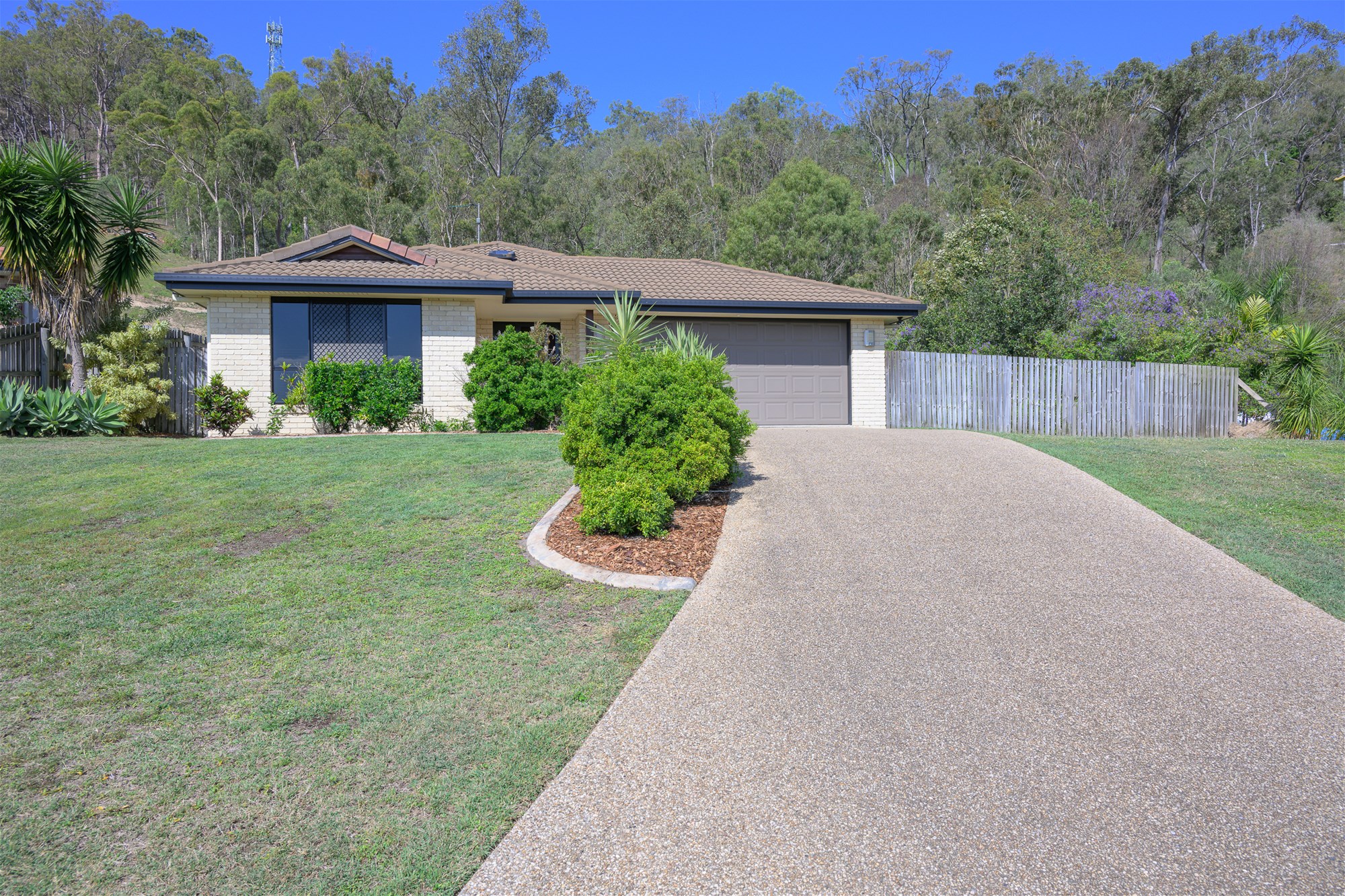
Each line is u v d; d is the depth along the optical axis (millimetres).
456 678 4770
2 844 3270
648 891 3035
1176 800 3586
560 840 3328
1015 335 24172
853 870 3135
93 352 14602
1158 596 6035
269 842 3320
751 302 16875
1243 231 51656
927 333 25047
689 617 5641
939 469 9852
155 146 61938
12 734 4082
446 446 11195
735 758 3914
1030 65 62500
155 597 5879
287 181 53406
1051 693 4562
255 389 14992
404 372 15062
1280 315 29922
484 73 57125
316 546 6980
